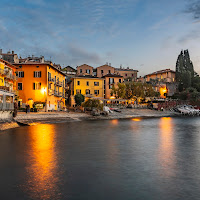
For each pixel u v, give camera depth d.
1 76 38.38
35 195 8.09
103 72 92.00
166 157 13.96
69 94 84.44
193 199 7.77
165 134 25.53
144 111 69.56
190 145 18.33
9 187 8.84
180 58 107.25
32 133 25.28
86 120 46.03
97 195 8.08
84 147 17.31
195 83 104.25
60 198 7.84
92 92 79.38
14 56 56.22
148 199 7.75
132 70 104.44
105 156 14.22
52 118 41.62
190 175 10.27
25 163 12.45
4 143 18.83
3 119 32.00
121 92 72.69
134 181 9.46
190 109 79.06
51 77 55.16
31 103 51.28
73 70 105.88
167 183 9.23
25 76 51.44
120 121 44.91
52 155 14.47
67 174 10.44
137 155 14.51
